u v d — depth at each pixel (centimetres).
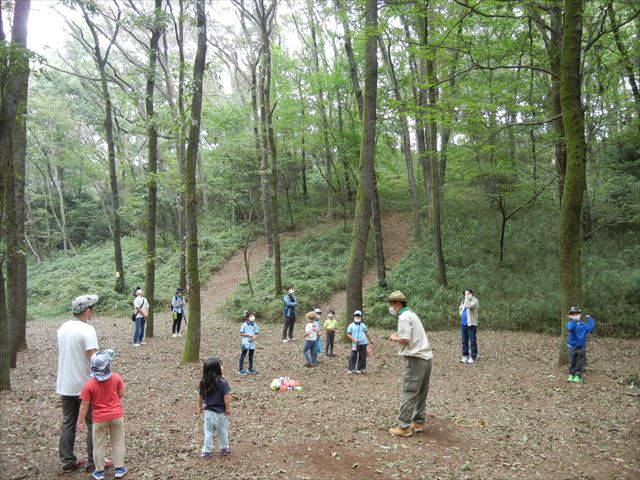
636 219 1598
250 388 829
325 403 725
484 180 1656
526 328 1330
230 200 2172
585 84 1398
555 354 1051
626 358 987
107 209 3634
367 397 757
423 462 482
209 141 2327
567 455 488
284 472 466
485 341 1222
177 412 684
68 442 459
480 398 730
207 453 505
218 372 518
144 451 525
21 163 1104
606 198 1714
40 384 835
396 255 2127
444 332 1355
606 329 1235
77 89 3192
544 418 617
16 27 848
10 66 655
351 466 477
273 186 1825
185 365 1011
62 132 3006
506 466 466
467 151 1340
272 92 2311
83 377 461
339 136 2388
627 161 1856
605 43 1245
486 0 927
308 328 1013
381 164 2598
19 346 1181
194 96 1011
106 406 442
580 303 888
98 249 3231
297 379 902
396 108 1195
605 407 649
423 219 2414
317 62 2458
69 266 2859
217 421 507
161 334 1488
